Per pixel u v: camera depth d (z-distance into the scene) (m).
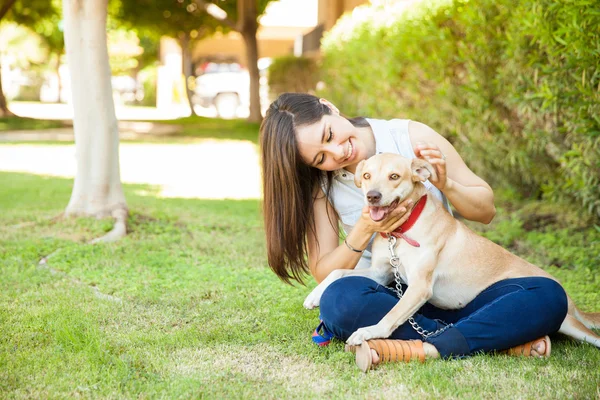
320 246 3.17
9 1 17.62
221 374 2.69
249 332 3.25
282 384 2.59
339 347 3.00
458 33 6.50
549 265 4.79
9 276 4.21
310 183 3.10
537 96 5.01
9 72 38.72
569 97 4.79
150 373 2.70
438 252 2.91
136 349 2.96
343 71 10.94
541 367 2.68
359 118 3.27
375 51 8.59
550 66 4.88
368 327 2.72
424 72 7.05
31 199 7.25
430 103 7.32
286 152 2.92
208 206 7.11
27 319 3.34
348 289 2.83
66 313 3.45
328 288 2.89
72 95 5.79
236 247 5.21
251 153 12.38
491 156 6.71
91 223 5.62
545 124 5.57
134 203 7.04
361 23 9.50
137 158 11.53
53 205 6.85
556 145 5.55
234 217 6.46
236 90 25.67
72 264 4.59
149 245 5.13
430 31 6.68
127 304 3.69
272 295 3.91
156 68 34.75
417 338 2.84
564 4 4.36
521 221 6.02
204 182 9.00
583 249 4.98
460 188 2.95
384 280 3.06
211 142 14.28
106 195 5.89
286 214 3.04
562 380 2.54
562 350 2.93
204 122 19.84
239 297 3.86
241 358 2.88
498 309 2.75
